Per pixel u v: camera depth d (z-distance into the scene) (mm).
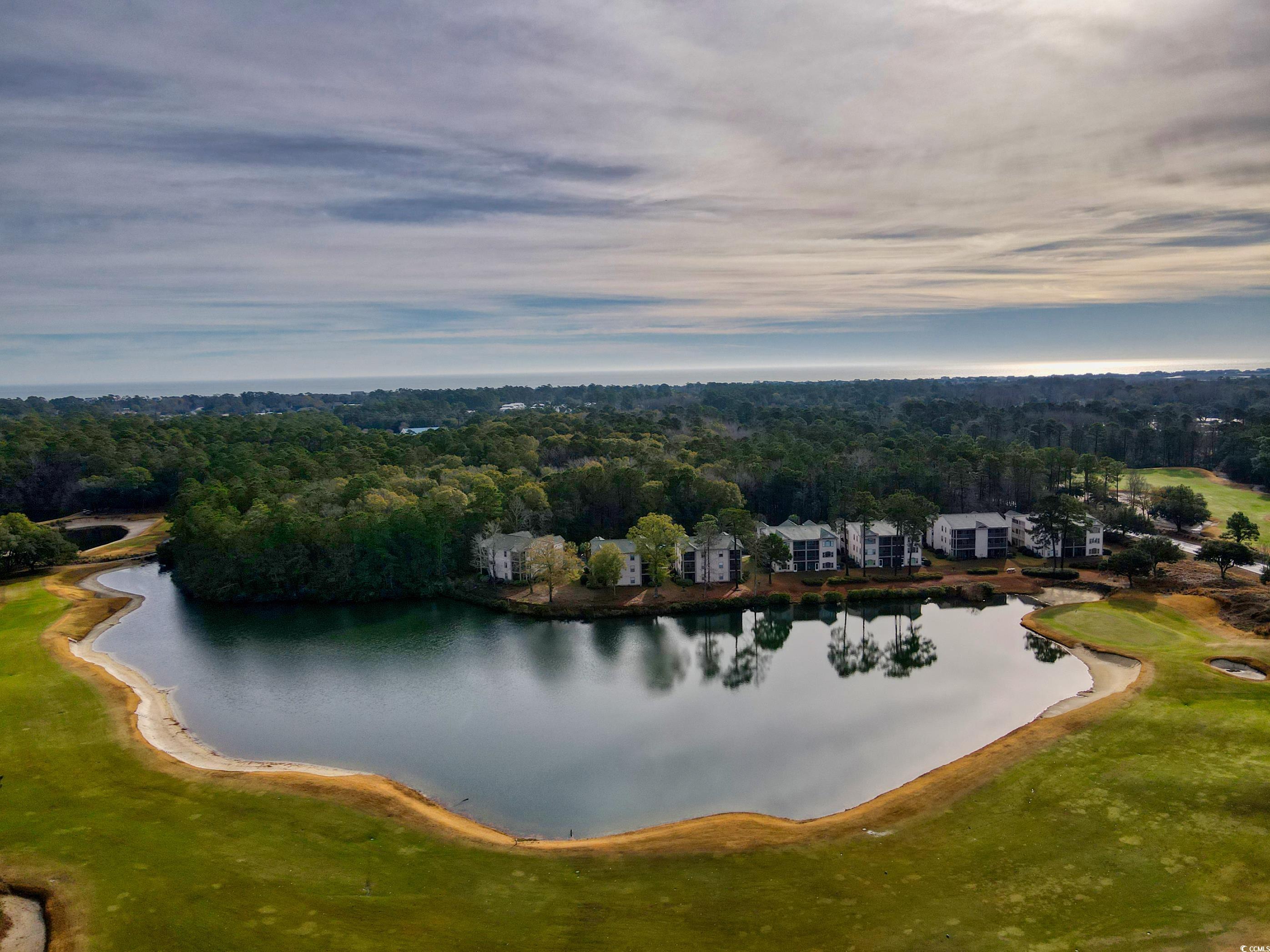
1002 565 120875
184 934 39625
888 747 64000
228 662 86312
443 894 43594
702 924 40688
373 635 96062
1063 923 39469
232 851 47344
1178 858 44000
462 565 119250
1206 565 108500
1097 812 49469
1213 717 60625
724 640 94688
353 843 48781
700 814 54062
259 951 38469
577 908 42281
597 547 115375
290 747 65000
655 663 86438
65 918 40812
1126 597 98875
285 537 111438
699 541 113812
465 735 67375
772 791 57031
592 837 51031
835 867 45625
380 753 63969
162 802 53344
